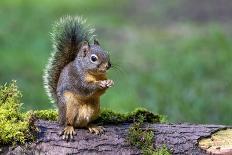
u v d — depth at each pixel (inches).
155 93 646.5
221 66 761.6
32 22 1061.8
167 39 975.6
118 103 609.9
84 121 309.0
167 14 1178.6
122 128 315.6
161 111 577.3
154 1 1311.5
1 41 920.3
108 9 1244.5
